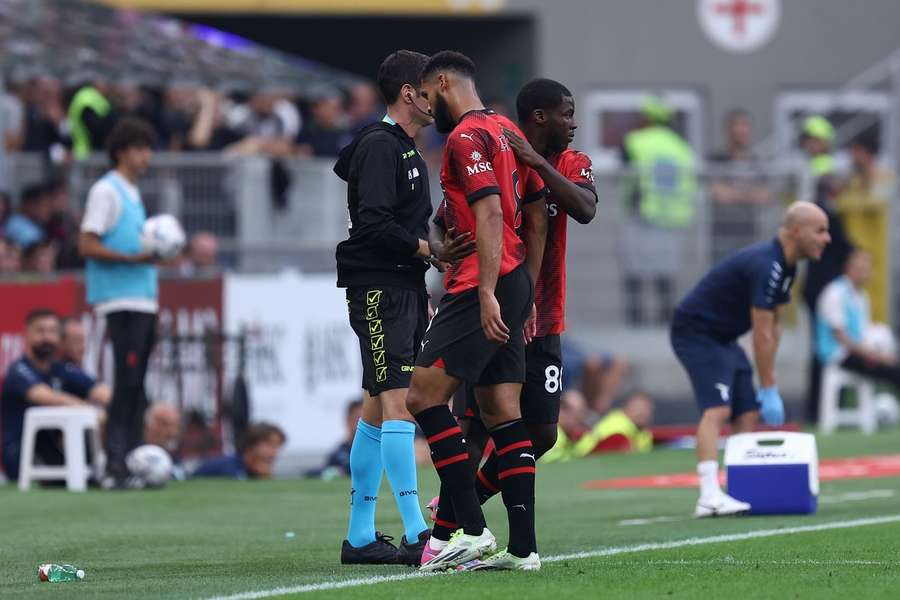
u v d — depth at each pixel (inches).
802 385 2694.4
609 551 1062.4
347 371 2217.0
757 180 2632.9
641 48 3245.6
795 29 3297.2
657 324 2632.9
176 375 2043.6
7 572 1007.6
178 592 884.6
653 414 2593.5
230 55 2527.1
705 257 2632.9
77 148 2235.5
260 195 2278.5
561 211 975.6
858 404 2497.5
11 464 1780.3
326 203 2347.4
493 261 893.8
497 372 922.1
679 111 3280.0
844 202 2790.4
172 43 2468.0
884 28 3319.4
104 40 2400.3
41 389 1766.7
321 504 1494.8
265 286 2140.7
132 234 1631.4
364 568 987.9
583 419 2346.2
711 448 1339.8
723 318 1359.5
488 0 3174.2
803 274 2687.0
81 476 1711.4
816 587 880.3
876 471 1758.1
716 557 1024.9
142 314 1643.7
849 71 3314.5
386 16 3181.6
